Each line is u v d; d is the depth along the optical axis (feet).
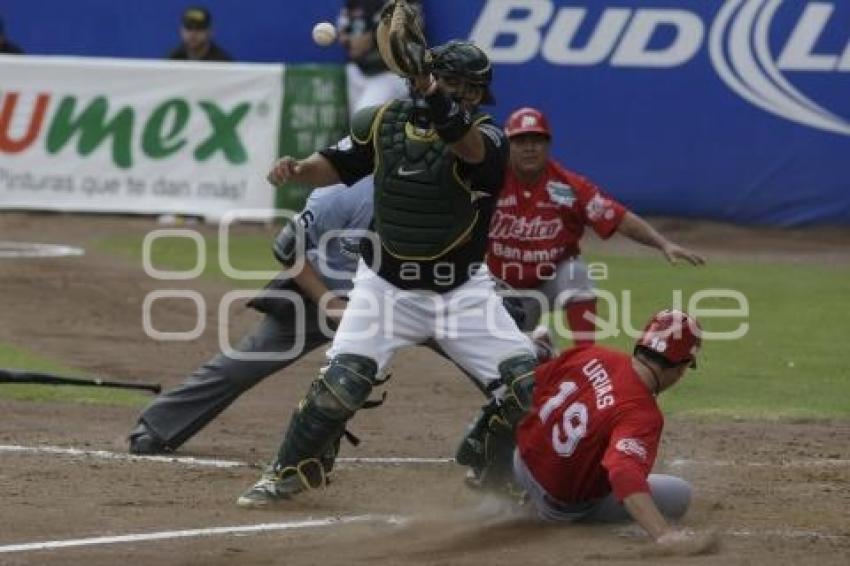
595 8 244.22
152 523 86.43
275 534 83.97
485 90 85.97
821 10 241.76
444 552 80.02
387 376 90.58
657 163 246.06
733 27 243.40
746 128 244.83
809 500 94.63
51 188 241.55
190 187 240.94
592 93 245.45
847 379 144.77
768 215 246.47
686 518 88.79
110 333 163.22
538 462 83.87
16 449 107.96
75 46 252.83
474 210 86.28
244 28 250.98
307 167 87.66
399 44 79.66
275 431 119.85
